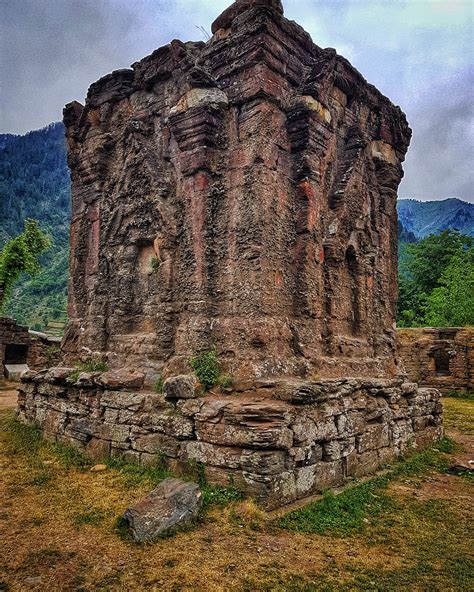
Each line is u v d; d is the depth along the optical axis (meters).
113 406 10.23
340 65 12.19
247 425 7.84
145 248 12.02
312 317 10.33
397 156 14.63
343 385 9.72
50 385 12.32
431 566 6.25
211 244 10.14
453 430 16.45
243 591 5.43
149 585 5.47
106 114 13.32
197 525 7.00
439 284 49.50
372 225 13.55
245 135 9.98
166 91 11.97
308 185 10.36
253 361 9.08
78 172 14.30
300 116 10.35
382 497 8.84
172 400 9.25
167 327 10.64
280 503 7.68
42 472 9.41
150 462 9.25
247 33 10.08
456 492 9.55
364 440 10.11
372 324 13.05
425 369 29.09
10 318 28.83
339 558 6.37
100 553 6.17
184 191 10.69
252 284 9.42
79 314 13.60
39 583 5.43
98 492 8.30
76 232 14.07
